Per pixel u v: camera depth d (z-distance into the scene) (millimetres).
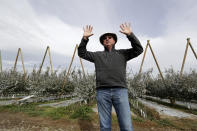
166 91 14500
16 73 14891
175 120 6949
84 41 2160
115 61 2010
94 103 12578
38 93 12188
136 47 1966
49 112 7691
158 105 13133
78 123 5793
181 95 12273
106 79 1934
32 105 10586
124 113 1837
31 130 4852
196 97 11117
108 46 2191
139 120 6336
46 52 18172
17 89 14898
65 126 5402
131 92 9273
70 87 18125
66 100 15312
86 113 7336
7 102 12195
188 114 8758
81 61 15906
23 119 6410
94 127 5344
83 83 11531
